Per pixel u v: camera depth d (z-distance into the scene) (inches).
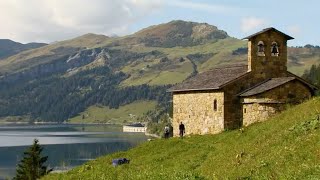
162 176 1316.4
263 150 1339.8
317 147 1102.4
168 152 1961.1
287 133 1401.3
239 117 2438.5
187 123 2746.1
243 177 1092.5
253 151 1395.2
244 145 1578.5
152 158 1907.0
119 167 1824.6
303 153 1103.0
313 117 1448.1
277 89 2241.6
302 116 1599.4
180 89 2775.6
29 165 4153.5
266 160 1186.0
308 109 1654.8
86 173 1829.5
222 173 1290.6
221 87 2416.3
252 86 2476.6
